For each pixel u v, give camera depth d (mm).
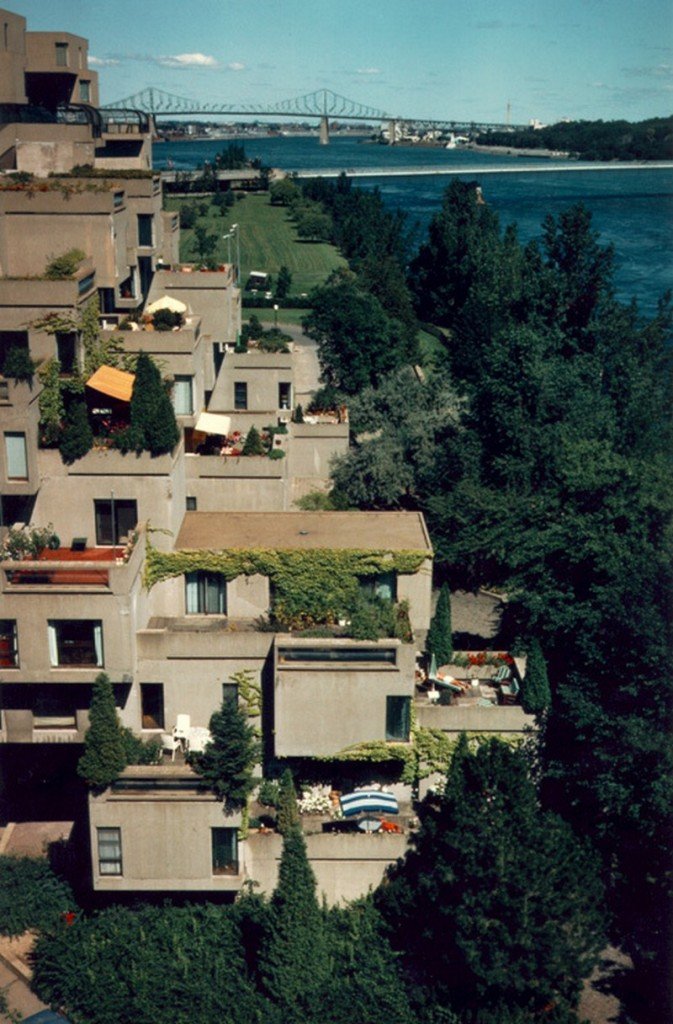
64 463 62375
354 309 127562
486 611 83750
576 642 64062
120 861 55344
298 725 57656
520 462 88312
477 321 132000
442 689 61469
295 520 68062
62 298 67875
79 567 55969
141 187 89188
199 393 81375
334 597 62656
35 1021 50125
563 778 61031
